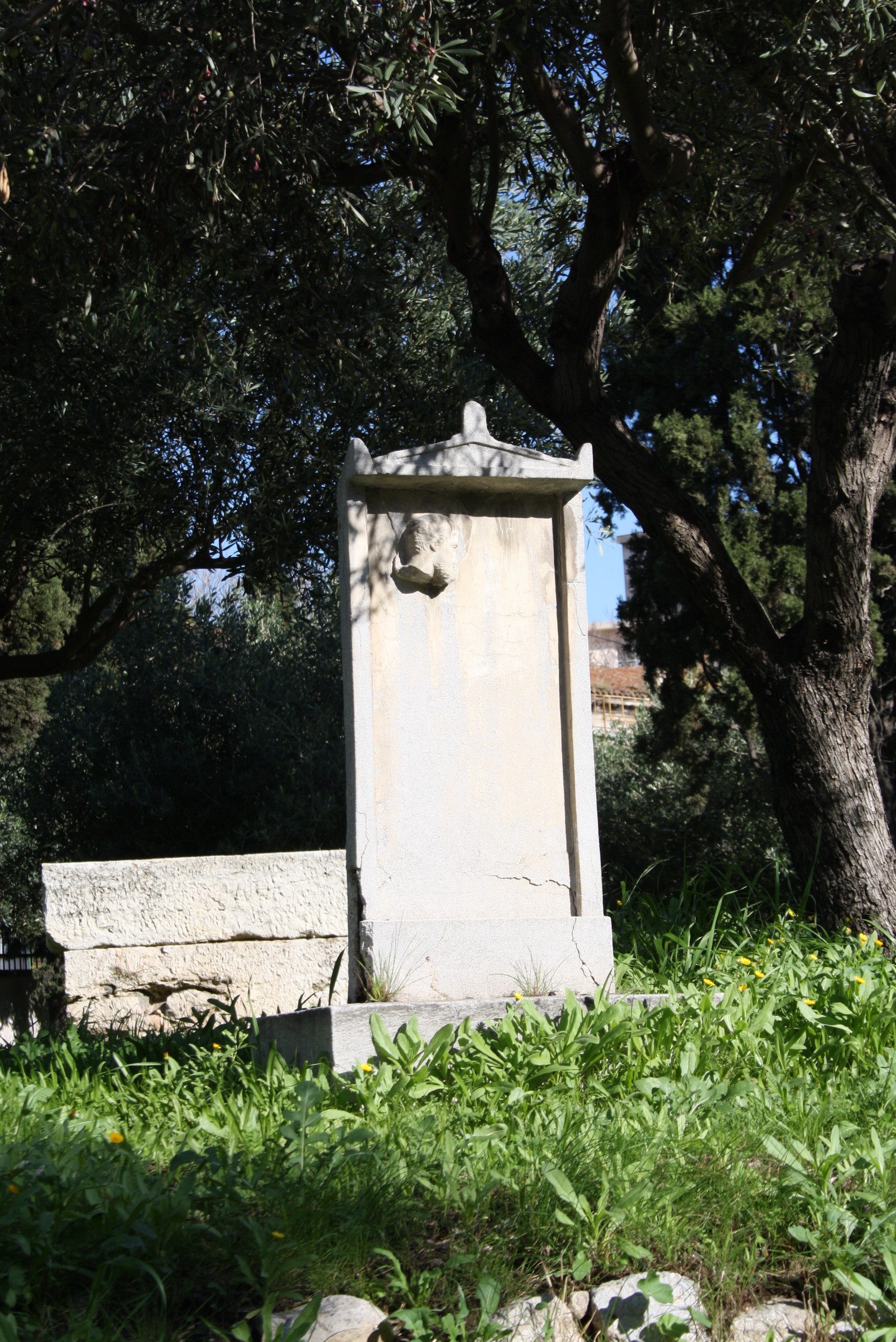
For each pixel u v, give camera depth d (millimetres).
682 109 7391
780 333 12781
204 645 13867
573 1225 2719
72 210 6688
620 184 6715
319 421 9070
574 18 6793
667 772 14891
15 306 7582
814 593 6469
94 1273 2477
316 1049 4258
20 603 16609
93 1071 4648
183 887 6789
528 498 5109
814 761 6395
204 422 9117
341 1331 2445
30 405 8445
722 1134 3266
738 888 6320
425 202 8367
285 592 10555
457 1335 2496
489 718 4910
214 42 6062
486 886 4785
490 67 7121
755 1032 4031
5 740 19172
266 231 7730
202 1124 3373
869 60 6359
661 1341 2613
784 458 14188
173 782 12992
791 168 7387
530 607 5035
